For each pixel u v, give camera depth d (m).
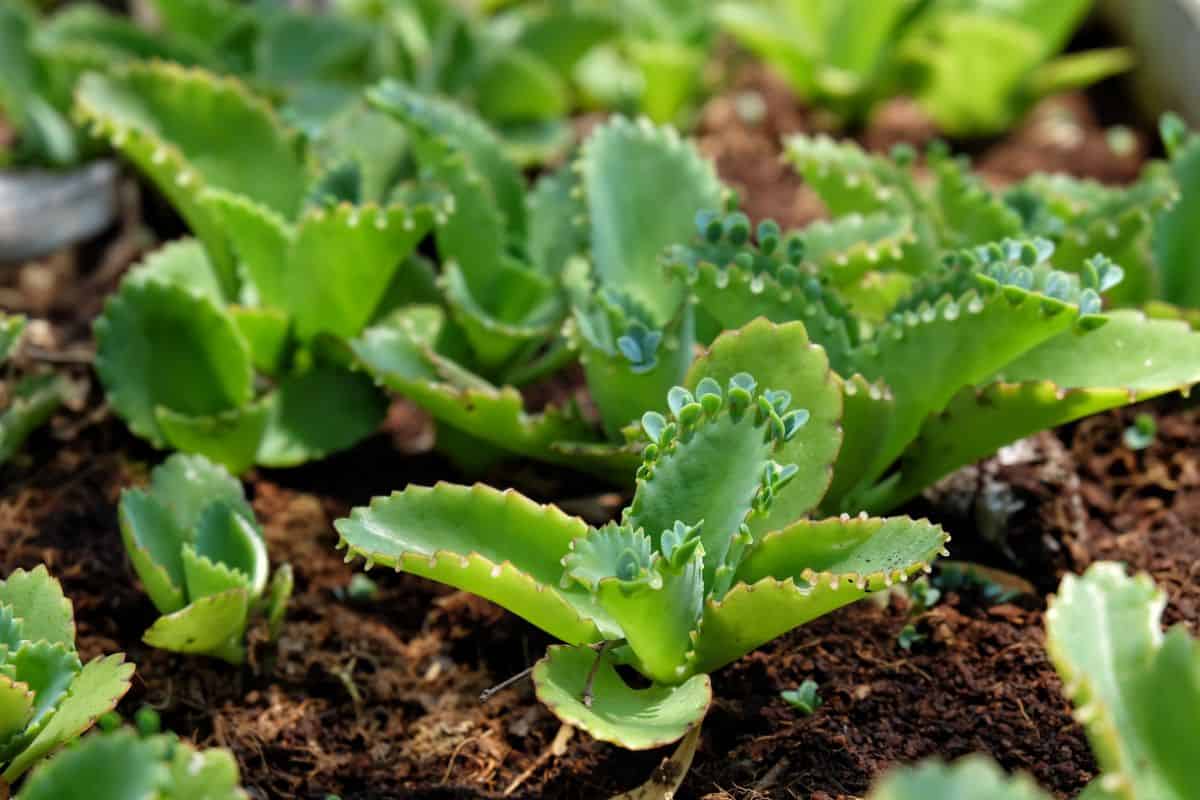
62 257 1.03
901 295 0.82
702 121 1.16
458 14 1.06
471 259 0.90
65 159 1.04
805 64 1.12
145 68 0.91
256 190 0.92
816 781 0.78
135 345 0.87
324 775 0.80
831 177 0.90
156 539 0.81
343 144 0.95
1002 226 0.87
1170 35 1.10
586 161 0.87
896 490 0.84
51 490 0.89
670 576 0.73
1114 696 0.71
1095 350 0.81
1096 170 1.10
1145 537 0.86
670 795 0.78
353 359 0.88
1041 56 1.12
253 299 0.92
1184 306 0.90
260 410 0.86
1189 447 0.90
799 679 0.81
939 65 1.10
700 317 0.85
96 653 0.83
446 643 0.84
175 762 0.70
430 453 0.92
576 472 0.90
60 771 0.69
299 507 0.89
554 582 0.77
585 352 0.83
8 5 1.05
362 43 1.08
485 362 0.90
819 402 0.78
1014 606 0.83
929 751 0.79
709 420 0.76
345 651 0.83
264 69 1.08
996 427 0.80
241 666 0.82
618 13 1.13
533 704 0.81
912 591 0.83
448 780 0.79
